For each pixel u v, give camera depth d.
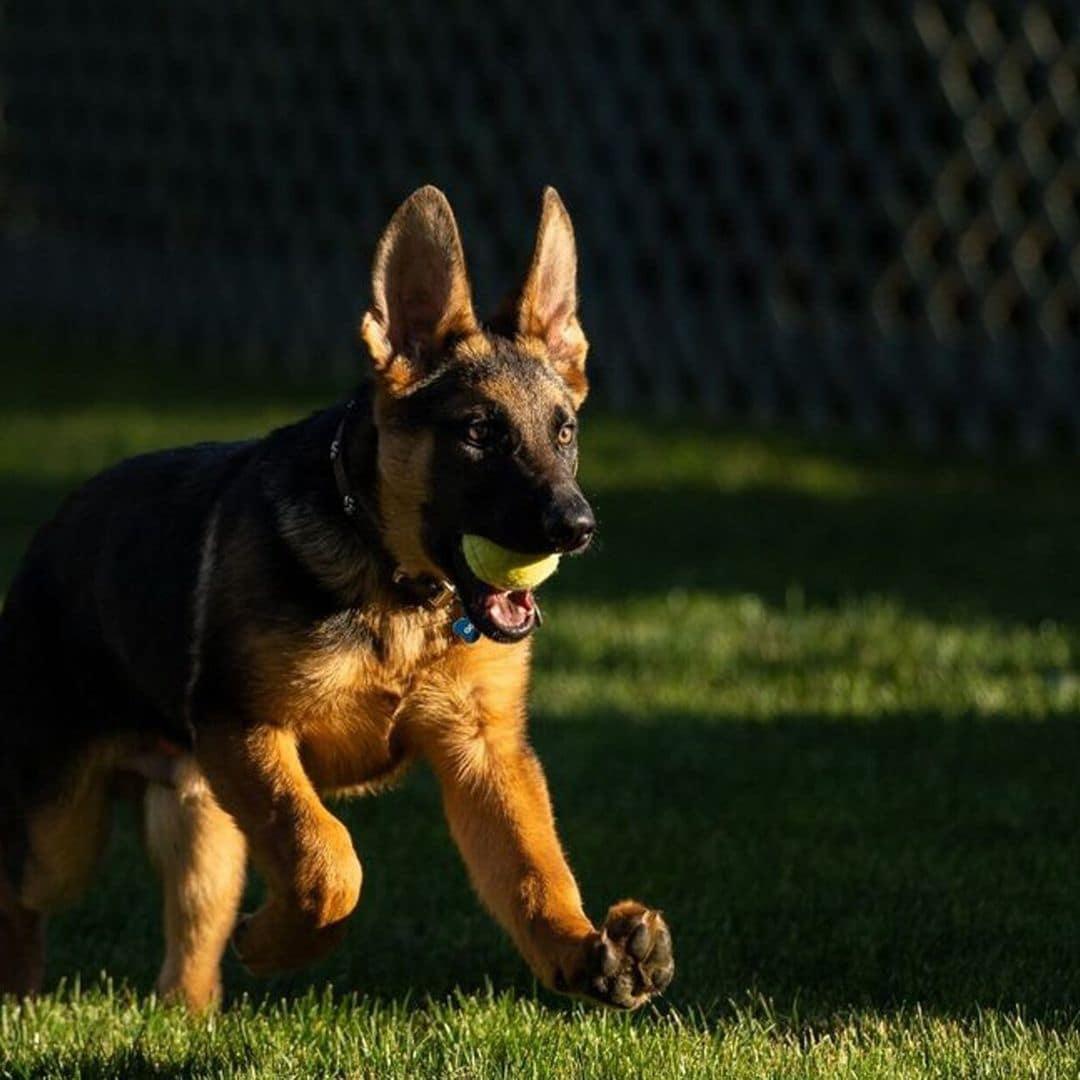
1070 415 19.55
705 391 21.95
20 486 19.81
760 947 8.63
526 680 7.92
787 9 20.86
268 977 8.62
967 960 8.32
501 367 7.82
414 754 8.00
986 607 14.60
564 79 22.66
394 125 24.72
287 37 25.88
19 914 8.37
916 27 19.67
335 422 7.92
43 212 30.14
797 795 10.57
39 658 8.36
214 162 27.16
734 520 17.88
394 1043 7.36
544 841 7.52
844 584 15.52
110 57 28.44
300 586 7.56
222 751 7.57
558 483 7.55
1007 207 19.67
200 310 27.36
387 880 9.72
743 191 21.30
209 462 8.38
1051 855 9.53
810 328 21.06
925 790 10.56
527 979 8.52
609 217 22.41
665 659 13.42
